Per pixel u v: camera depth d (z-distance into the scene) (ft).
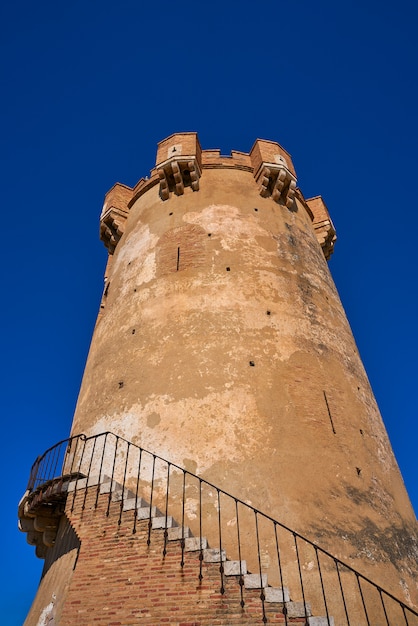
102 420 48.55
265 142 70.18
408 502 49.14
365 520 41.04
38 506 45.47
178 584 30.37
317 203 79.66
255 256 57.72
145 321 53.93
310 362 50.26
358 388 53.72
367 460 46.47
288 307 54.24
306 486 40.75
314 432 44.60
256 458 41.55
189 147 66.59
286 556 36.32
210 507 38.93
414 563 41.63
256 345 49.26
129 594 31.19
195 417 44.27
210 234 59.26
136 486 40.83
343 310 64.59
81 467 46.75
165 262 58.65
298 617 27.22
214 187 65.67
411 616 36.50
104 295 69.46
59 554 44.37
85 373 60.29
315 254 66.08
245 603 28.40
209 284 54.24
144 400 47.14
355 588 35.78
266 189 66.59
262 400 45.27
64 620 31.94
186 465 41.52
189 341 49.70
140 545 33.14
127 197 77.10
